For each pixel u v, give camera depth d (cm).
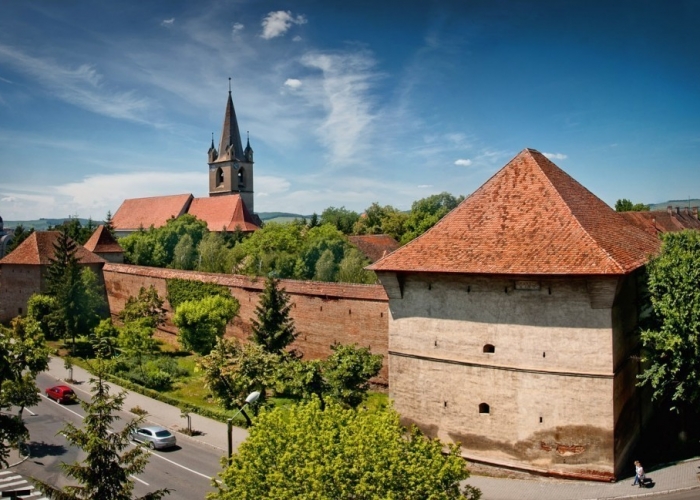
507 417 3011
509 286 3002
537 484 2872
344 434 1970
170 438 3762
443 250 3189
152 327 6175
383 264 3284
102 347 5953
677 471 2898
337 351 3766
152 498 2144
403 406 3341
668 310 2800
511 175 3381
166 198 13812
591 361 2827
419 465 1881
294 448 1945
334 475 1816
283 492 1862
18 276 7738
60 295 6481
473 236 3183
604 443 2811
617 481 2820
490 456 3058
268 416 2142
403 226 14162
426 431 3253
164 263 10031
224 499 2006
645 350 3148
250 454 2031
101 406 2112
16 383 3169
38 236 7838
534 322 2944
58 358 6125
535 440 2944
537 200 3188
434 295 3219
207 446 3812
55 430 4081
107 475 2053
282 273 8106
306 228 11494
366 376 3625
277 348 4791
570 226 2981
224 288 5903
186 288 6359
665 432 3469
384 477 1800
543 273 2798
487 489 2833
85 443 2047
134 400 4784
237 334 5784
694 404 3272
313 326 4938
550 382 2908
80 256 7731
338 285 4775
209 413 4372
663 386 2898
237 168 14950
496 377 3036
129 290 7312
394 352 3366
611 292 2738
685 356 2797
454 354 3158
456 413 3155
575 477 2859
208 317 5488
